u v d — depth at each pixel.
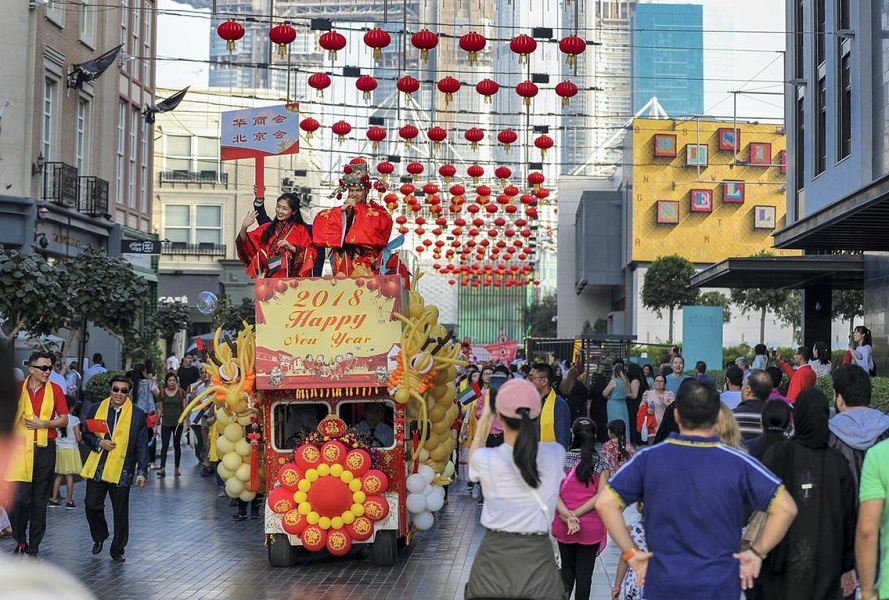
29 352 21.19
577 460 8.74
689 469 5.18
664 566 5.14
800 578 6.43
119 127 34.31
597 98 134.50
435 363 12.15
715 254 71.69
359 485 11.59
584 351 38.97
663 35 177.75
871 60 24.98
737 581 5.12
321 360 11.81
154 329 33.41
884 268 26.25
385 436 12.65
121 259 23.64
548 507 5.97
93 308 22.56
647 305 64.25
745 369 22.17
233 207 57.81
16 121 26.39
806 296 33.88
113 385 12.23
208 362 12.45
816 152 29.98
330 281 11.92
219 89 58.75
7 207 26.19
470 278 56.69
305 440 11.97
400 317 11.82
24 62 26.55
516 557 5.91
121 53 33.41
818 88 29.98
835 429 7.11
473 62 17.41
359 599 10.12
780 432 7.36
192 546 13.16
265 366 11.84
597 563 12.08
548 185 99.50
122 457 12.12
